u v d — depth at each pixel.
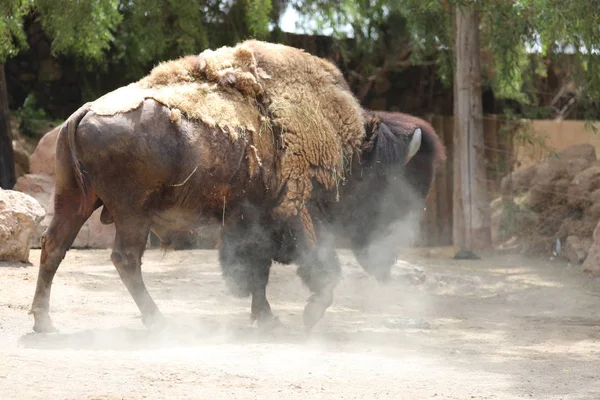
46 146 22.19
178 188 10.26
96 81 29.31
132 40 27.41
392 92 33.06
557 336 11.71
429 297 15.89
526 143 29.59
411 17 26.14
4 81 24.59
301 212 10.84
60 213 10.24
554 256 23.36
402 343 10.66
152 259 19.83
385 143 11.48
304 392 7.54
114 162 9.91
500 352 10.25
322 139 10.99
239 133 10.49
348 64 32.41
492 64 28.58
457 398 7.55
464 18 24.83
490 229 24.84
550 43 19.58
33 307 10.24
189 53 27.08
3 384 7.25
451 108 33.25
